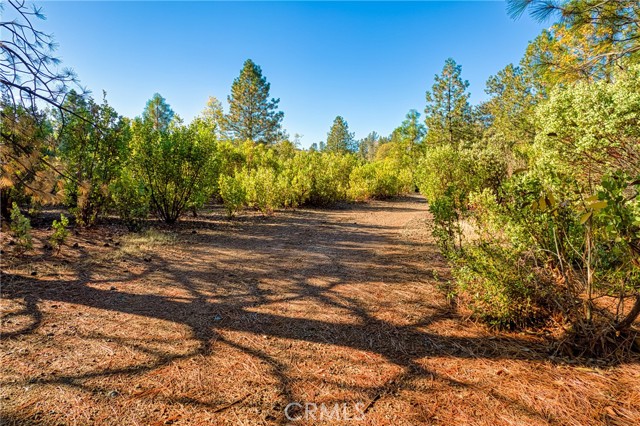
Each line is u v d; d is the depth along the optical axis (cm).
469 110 2941
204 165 806
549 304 263
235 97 3306
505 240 281
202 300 340
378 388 196
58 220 777
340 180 1750
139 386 196
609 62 531
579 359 221
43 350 233
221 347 245
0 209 631
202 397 188
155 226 765
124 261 473
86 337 254
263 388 197
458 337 256
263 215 1051
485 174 915
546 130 432
